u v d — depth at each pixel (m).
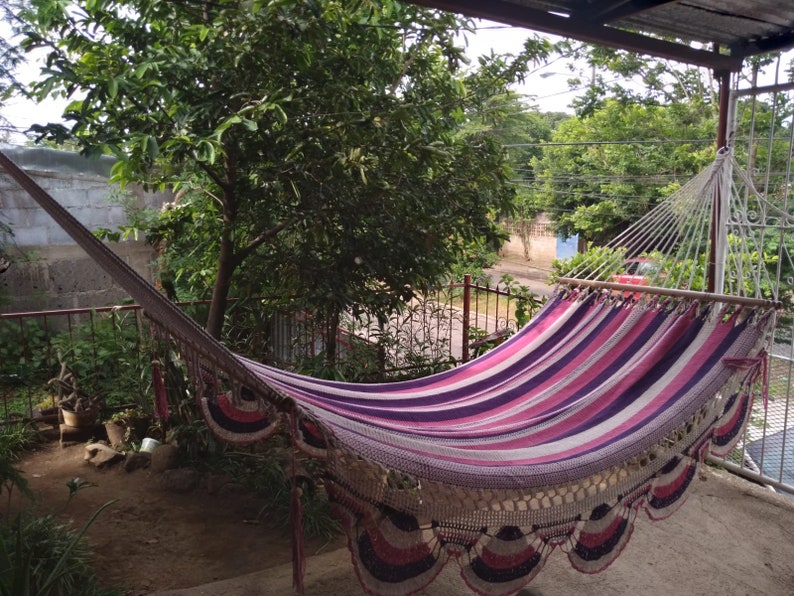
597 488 2.24
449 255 4.47
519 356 3.30
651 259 3.61
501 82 4.24
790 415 3.72
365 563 1.84
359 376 4.79
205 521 3.41
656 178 10.89
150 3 3.36
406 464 1.85
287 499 3.46
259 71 3.39
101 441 4.41
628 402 2.65
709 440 2.57
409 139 3.60
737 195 3.60
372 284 4.41
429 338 5.39
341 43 3.67
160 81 3.23
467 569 2.01
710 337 2.86
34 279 6.06
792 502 3.40
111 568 2.95
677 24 3.40
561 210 13.19
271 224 3.93
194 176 4.06
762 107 5.30
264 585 2.74
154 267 6.36
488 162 4.05
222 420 1.85
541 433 2.51
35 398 5.15
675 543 3.04
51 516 3.01
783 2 3.03
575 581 2.76
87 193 6.28
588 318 3.39
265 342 4.86
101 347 4.82
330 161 3.49
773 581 2.76
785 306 3.68
